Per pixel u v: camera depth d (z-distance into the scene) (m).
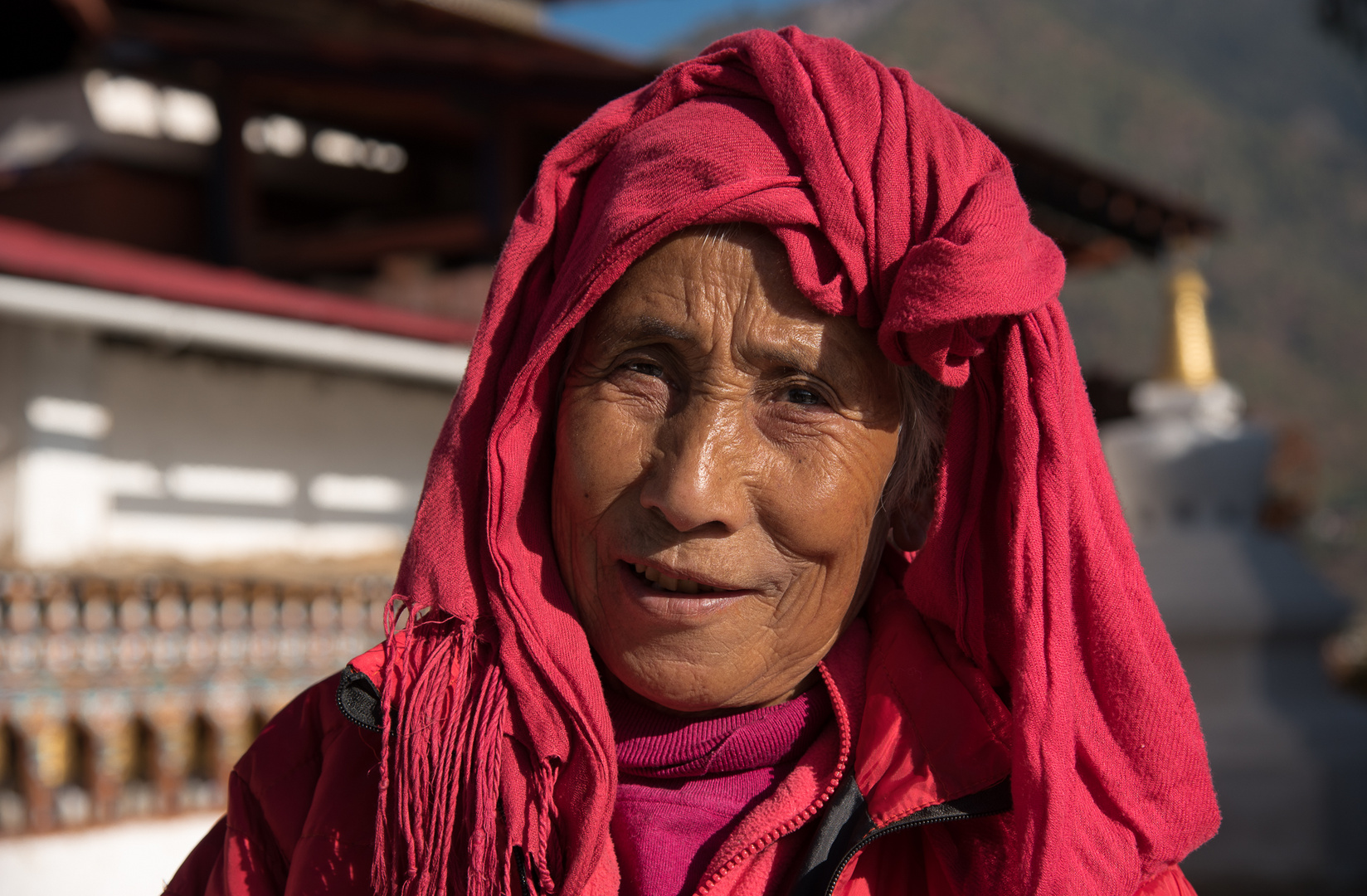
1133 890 1.02
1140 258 11.77
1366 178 154.25
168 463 7.44
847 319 1.04
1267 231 144.25
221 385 7.75
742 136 1.03
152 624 5.76
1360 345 121.69
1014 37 171.62
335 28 13.88
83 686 5.47
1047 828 0.97
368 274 10.39
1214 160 151.62
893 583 1.24
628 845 1.08
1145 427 10.29
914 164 1.03
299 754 1.17
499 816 1.04
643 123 1.12
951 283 0.97
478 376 1.12
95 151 9.86
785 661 1.08
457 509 1.09
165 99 10.26
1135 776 1.03
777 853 1.07
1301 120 168.62
